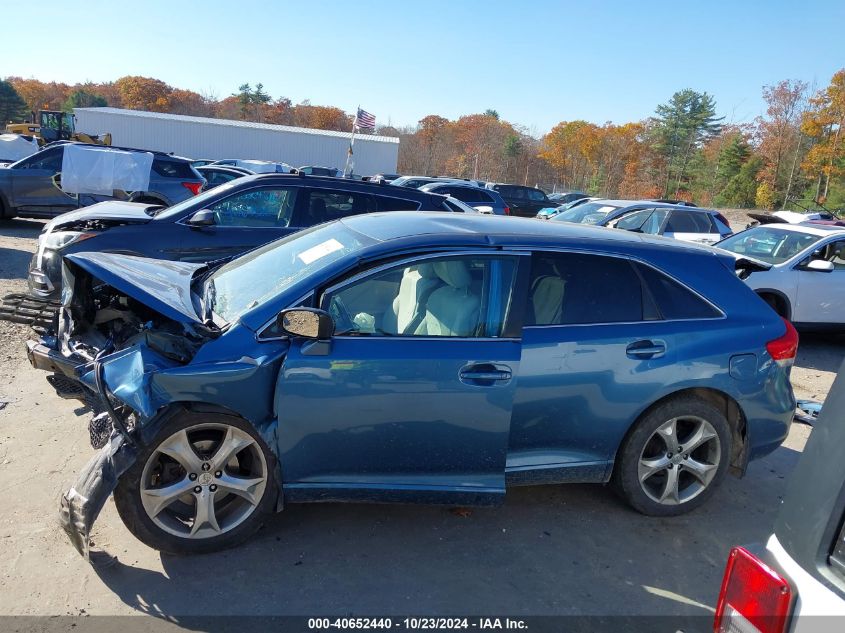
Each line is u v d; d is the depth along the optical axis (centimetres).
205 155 4066
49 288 641
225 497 337
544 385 343
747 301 393
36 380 542
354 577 317
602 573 334
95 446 329
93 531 340
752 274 862
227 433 318
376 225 387
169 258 657
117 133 3956
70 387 363
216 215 679
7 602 285
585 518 385
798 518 154
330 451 326
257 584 307
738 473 398
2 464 398
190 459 315
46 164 1395
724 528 385
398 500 339
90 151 987
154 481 322
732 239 1000
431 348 328
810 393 695
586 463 365
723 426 383
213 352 314
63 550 323
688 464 383
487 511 386
